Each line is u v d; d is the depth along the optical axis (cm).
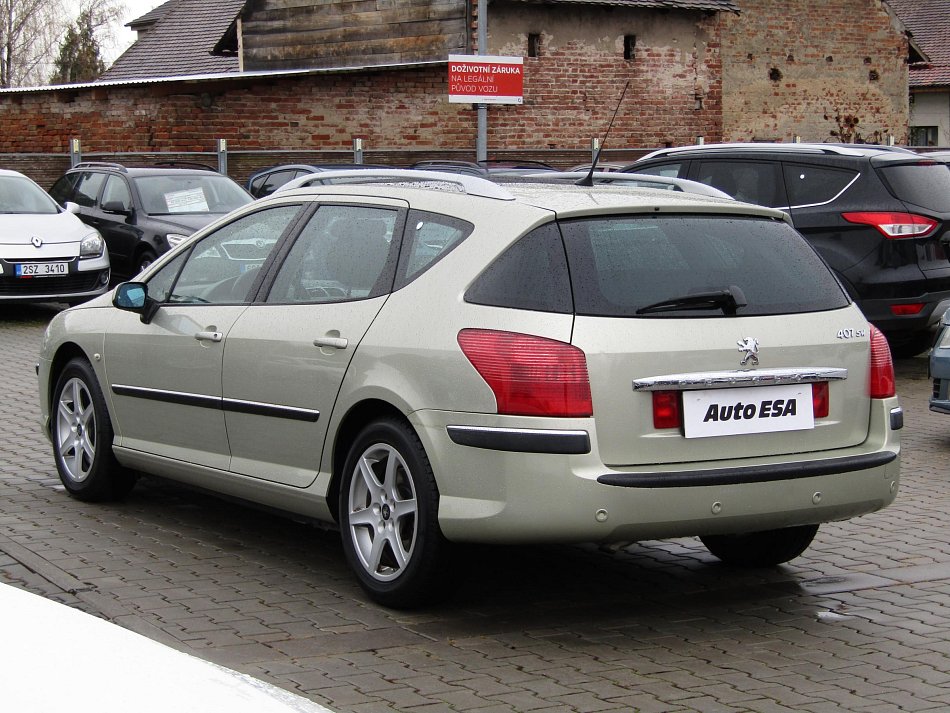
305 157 2622
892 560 669
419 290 552
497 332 516
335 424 573
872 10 3484
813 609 583
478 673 491
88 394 738
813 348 552
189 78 2636
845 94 3472
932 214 1230
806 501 542
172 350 670
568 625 552
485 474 512
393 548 554
